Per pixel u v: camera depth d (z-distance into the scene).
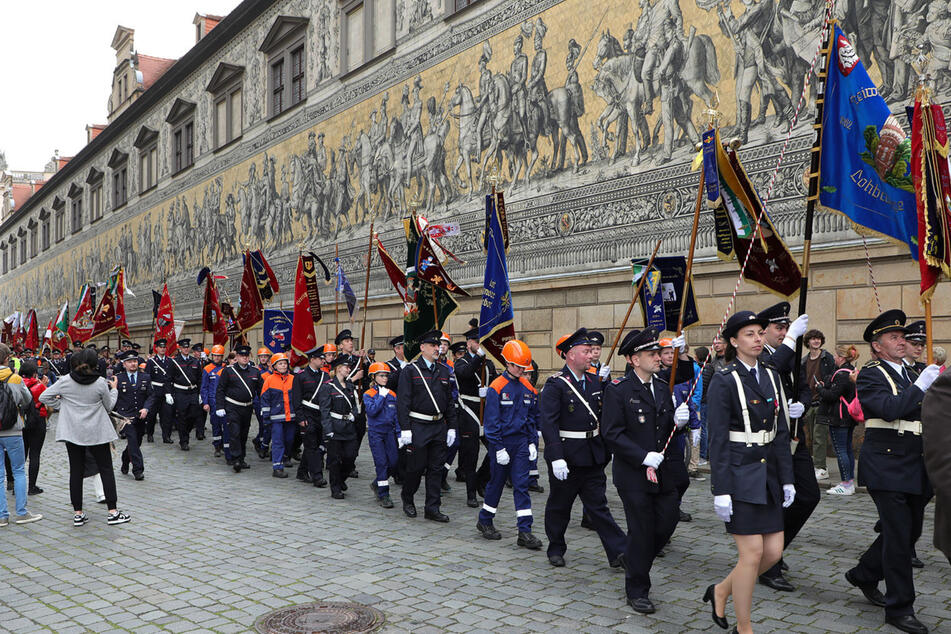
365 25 20.17
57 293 49.31
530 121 14.73
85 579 5.83
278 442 10.99
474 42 16.23
